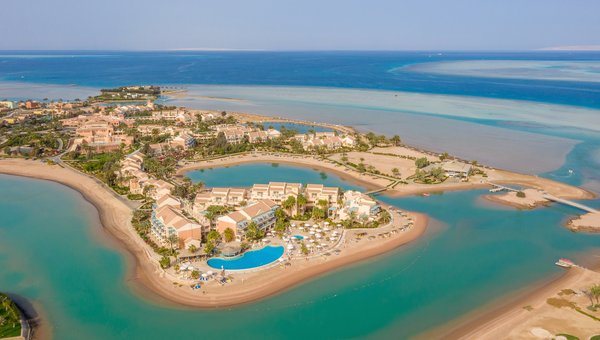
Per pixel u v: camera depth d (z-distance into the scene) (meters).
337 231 167.75
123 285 131.50
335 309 122.00
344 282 135.00
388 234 167.88
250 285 131.38
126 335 110.00
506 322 116.88
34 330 111.00
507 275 141.88
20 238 161.62
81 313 118.31
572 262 150.62
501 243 165.00
